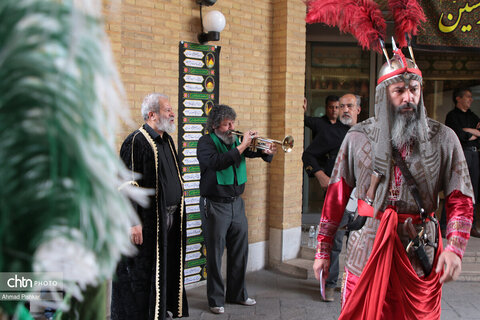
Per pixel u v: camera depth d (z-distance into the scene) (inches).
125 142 150.5
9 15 17.0
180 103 206.5
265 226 250.1
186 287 217.3
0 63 16.5
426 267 95.3
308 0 107.9
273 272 245.1
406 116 95.3
